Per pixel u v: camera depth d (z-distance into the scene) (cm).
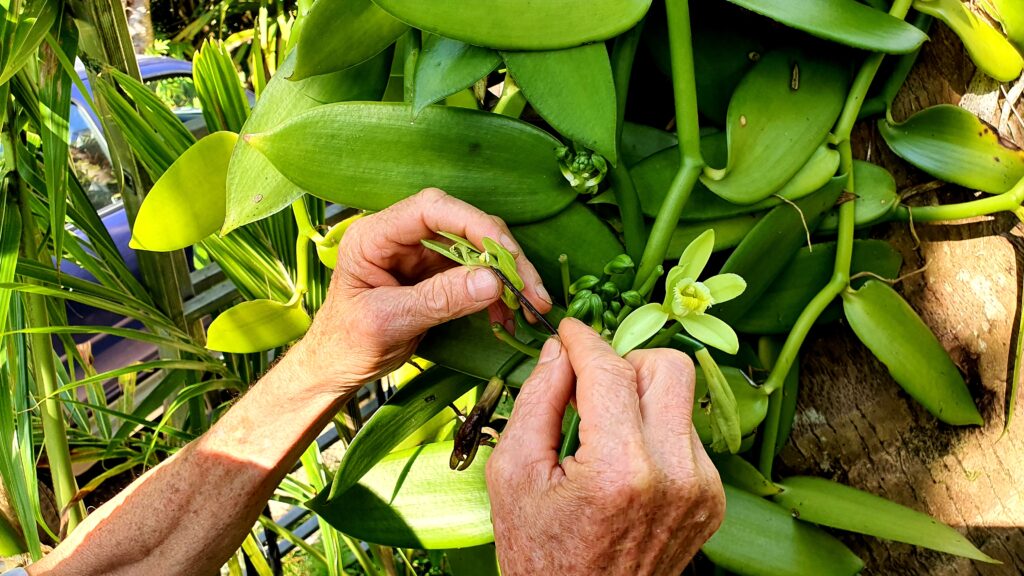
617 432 47
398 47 66
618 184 59
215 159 62
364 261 57
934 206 64
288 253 79
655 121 70
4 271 71
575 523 47
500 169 57
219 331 69
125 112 71
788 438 70
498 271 52
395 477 66
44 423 82
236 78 75
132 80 71
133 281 83
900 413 67
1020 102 62
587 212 59
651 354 51
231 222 59
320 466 94
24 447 75
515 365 57
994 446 64
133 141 73
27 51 67
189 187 62
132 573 68
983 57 61
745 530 65
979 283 64
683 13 57
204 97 75
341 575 97
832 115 62
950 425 65
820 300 65
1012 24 61
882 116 65
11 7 68
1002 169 62
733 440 55
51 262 83
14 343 75
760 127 61
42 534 96
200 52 73
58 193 71
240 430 65
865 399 68
